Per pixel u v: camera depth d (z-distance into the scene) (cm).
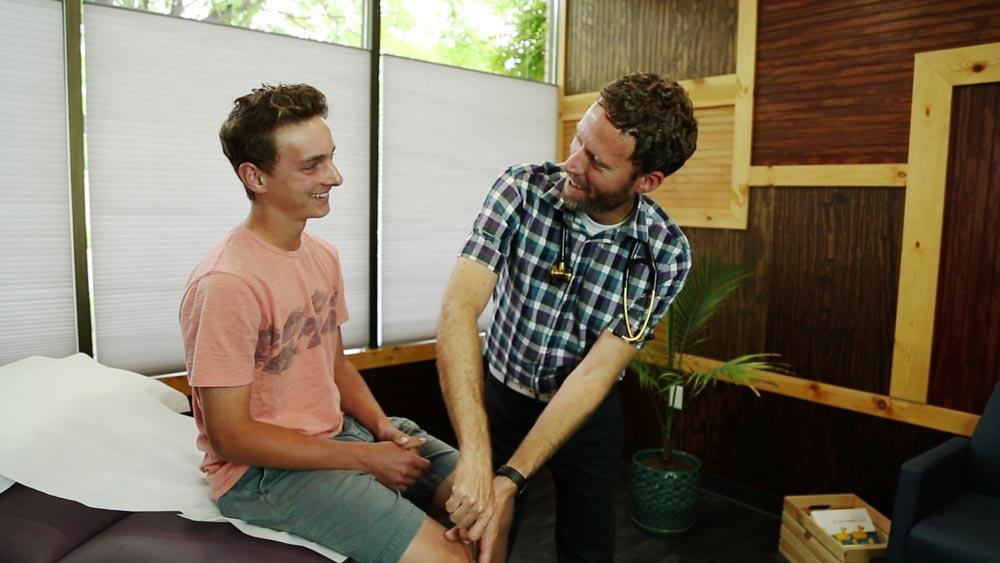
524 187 156
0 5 196
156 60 223
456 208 310
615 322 155
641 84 134
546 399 171
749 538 258
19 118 202
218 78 236
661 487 255
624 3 311
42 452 150
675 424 308
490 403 178
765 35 265
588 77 330
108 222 219
